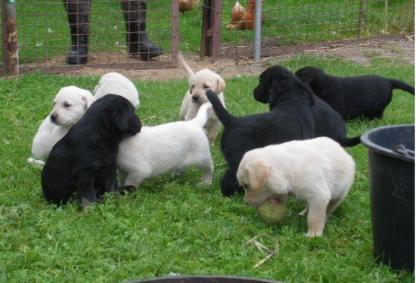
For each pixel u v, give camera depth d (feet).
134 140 11.14
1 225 10.25
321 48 21.44
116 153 11.03
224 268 9.46
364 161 12.49
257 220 10.56
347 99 14.56
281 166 10.05
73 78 17.19
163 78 18.16
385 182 9.30
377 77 14.83
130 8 19.39
